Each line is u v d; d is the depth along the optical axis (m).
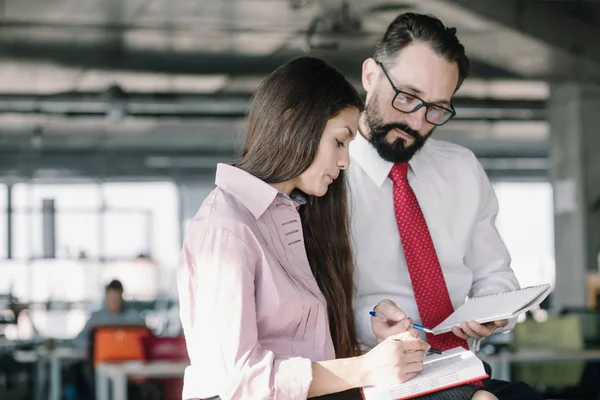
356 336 2.57
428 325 2.76
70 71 11.48
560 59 10.98
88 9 9.69
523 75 11.41
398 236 2.86
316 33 10.07
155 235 16.23
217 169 2.31
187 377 2.23
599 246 12.74
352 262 2.54
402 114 2.73
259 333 2.24
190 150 16.53
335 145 2.28
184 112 13.28
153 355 6.71
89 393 7.91
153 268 15.99
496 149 14.98
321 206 2.51
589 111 12.40
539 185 15.84
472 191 2.95
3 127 14.18
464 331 2.51
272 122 2.28
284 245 2.31
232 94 12.12
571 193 12.71
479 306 2.60
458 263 2.93
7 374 10.39
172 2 9.52
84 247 15.70
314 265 2.48
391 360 2.09
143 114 13.49
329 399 2.14
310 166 2.29
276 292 2.21
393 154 2.79
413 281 2.79
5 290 14.87
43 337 11.25
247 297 2.14
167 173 16.36
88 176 15.75
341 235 2.51
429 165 2.94
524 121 12.89
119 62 11.12
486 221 3.00
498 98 12.12
